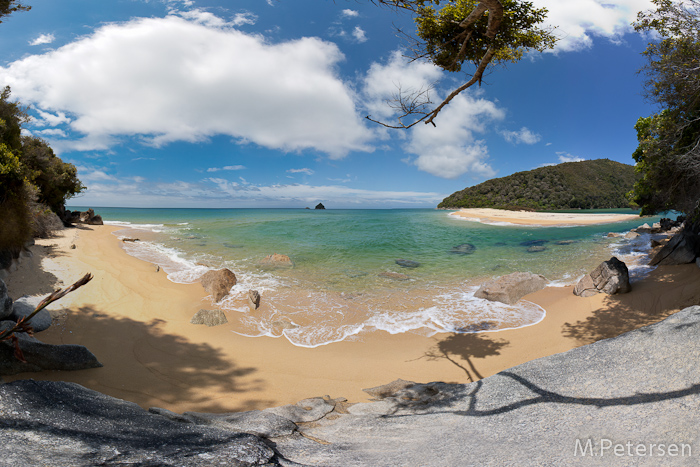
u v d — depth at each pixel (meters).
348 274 14.60
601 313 9.27
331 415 4.62
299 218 51.56
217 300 10.76
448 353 7.64
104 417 2.67
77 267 12.75
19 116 13.46
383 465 2.62
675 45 8.39
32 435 2.03
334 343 8.20
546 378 4.05
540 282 11.88
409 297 11.59
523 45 5.96
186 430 2.76
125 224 35.50
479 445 2.95
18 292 9.38
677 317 4.32
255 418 4.00
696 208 12.22
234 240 24.08
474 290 12.34
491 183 124.31
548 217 47.72
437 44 6.16
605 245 20.33
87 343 7.35
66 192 28.12
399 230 33.09
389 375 6.66
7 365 5.44
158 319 9.15
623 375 3.59
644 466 2.28
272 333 8.70
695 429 2.50
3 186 10.47
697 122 9.91
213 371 6.64
